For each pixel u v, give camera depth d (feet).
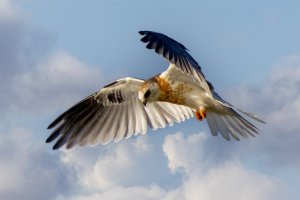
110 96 45.68
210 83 43.19
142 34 36.11
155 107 45.37
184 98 43.27
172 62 34.30
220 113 42.88
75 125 44.98
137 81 44.91
